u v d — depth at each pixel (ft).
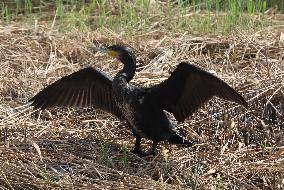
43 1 59.52
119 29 53.93
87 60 48.44
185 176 35.73
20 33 52.21
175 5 58.29
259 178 36.52
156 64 46.60
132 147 39.01
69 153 37.37
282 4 58.13
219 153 38.19
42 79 45.29
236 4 56.95
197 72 35.29
